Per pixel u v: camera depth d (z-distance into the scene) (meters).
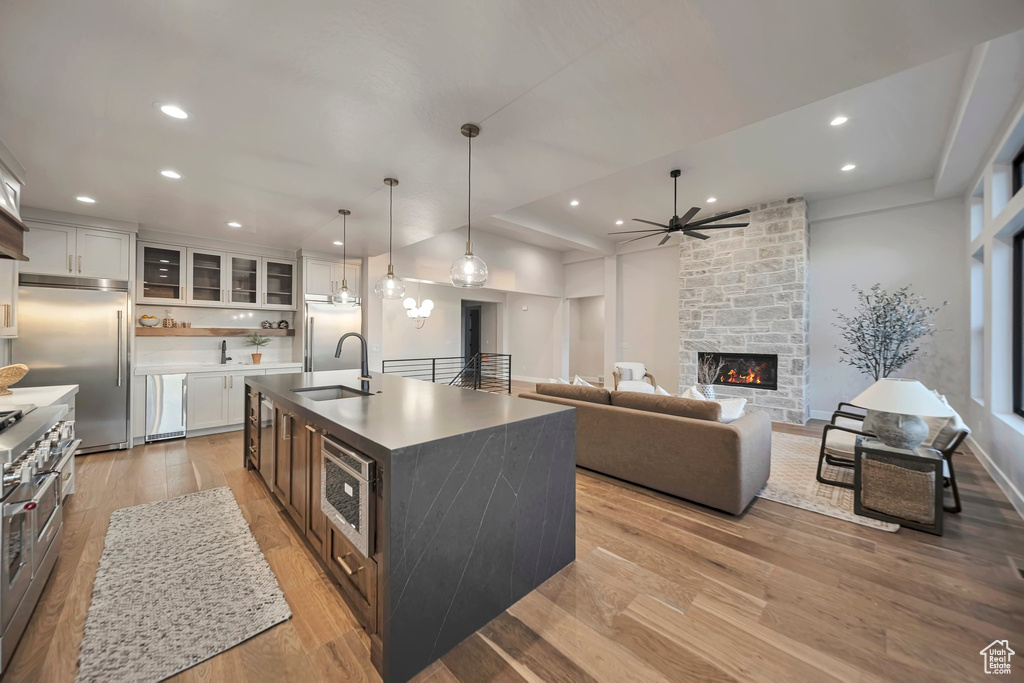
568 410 2.21
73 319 3.93
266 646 1.60
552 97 2.04
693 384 6.62
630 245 8.13
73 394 3.03
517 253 8.31
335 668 1.50
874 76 1.86
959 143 3.57
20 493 1.58
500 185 3.18
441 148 2.55
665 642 1.64
